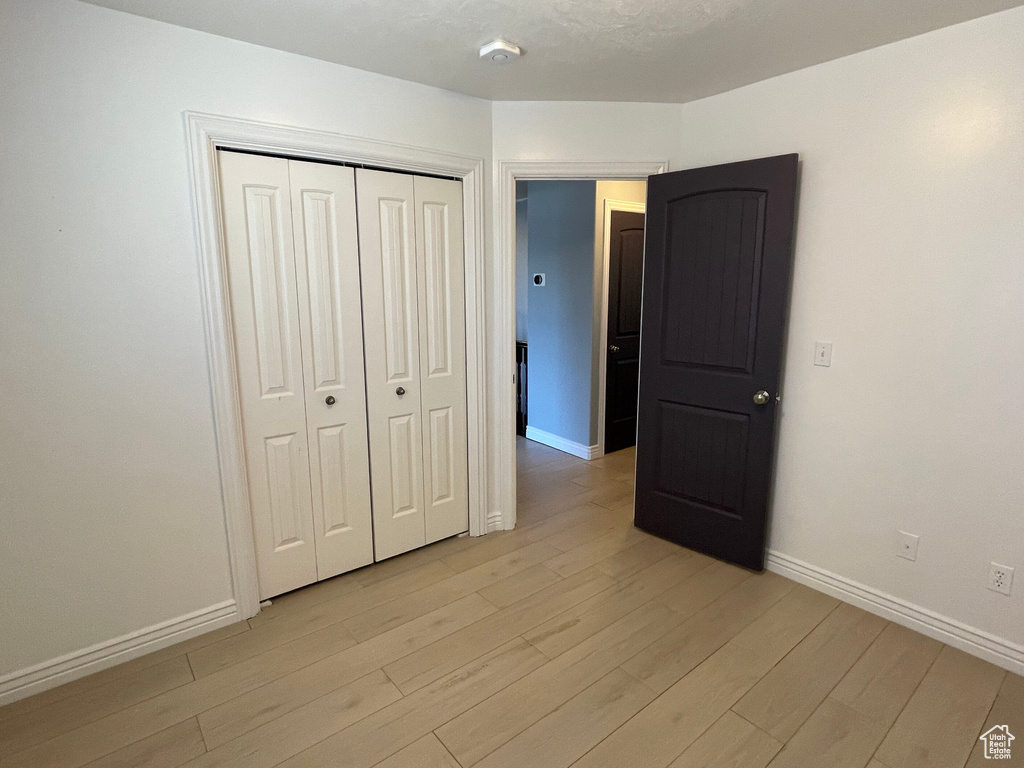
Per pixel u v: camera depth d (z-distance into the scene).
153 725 1.73
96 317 1.84
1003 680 1.91
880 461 2.24
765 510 2.55
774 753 1.61
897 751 1.62
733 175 2.45
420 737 1.67
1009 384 1.90
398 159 2.43
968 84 1.90
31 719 1.75
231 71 2.00
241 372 2.19
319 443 2.43
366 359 2.52
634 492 3.34
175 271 1.97
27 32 1.64
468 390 2.90
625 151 2.80
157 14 1.80
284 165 2.18
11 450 1.74
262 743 1.66
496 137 2.75
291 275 2.25
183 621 2.14
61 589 1.88
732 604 2.38
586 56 2.18
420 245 2.61
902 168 2.08
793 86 2.35
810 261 2.37
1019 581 1.93
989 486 1.97
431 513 2.87
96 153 1.78
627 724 1.72
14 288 1.70
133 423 1.95
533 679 1.92
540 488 3.76
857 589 2.36
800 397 2.47
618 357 4.45
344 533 2.58
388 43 2.04
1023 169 1.82
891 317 2.16
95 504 1.91
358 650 2.08
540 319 4.66
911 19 1.87
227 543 2.21
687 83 2.49
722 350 2.60
